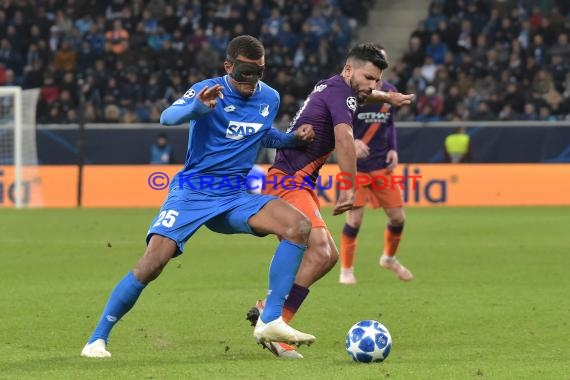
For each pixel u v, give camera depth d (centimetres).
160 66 8044
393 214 3391
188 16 8406
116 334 2392
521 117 7312
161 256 2062
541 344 2258
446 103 7462
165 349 2195
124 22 8412
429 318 2639
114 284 3312
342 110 2261
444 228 5253
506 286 3272
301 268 2222
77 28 8444
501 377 1844
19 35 8256
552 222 5534
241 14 8388
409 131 6725
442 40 8094
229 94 2125
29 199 6738
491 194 6725
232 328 2484
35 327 2489
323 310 2780
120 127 6838
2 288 3209
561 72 7750
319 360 2053
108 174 6831
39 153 6862
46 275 3538
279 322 2022
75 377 1848
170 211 2091
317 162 2339
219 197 2117
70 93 7756
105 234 4916
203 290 3172
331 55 8025
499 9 8444
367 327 2022
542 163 6762
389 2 9006
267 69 7950
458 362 2019
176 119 2014
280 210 2072
